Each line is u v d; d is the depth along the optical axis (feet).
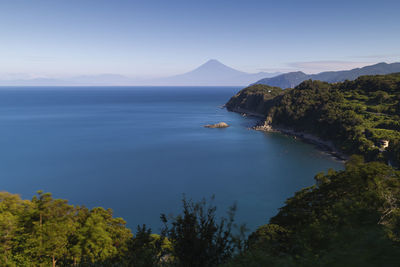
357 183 108.58
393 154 286.87
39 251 92.32
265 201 204.44
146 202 202.08
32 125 579.07
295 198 127.85
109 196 213.25
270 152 363.76
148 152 359.66
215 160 321.52
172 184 239.50
